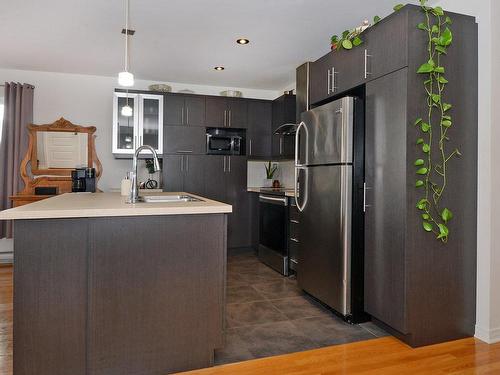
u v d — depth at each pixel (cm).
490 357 214
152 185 498
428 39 223
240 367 203
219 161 509
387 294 235
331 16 306
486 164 232
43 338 175
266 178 567
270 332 251
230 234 514
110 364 184
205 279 200
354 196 266
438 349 224
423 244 224
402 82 222
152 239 190
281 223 414
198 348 199
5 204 452
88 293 181
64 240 177
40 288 174
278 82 518
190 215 197
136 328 188
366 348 227
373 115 248
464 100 233
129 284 187
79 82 483
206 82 519
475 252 239
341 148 267
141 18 312
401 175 223
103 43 370
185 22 319
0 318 271
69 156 473
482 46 233
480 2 235
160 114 482
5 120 450
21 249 172
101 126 491
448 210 229
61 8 294
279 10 296
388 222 234
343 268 265
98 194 324
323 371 199
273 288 354
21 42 368
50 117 474
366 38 255
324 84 310
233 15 306
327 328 258
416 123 220
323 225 291
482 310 236
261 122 530
